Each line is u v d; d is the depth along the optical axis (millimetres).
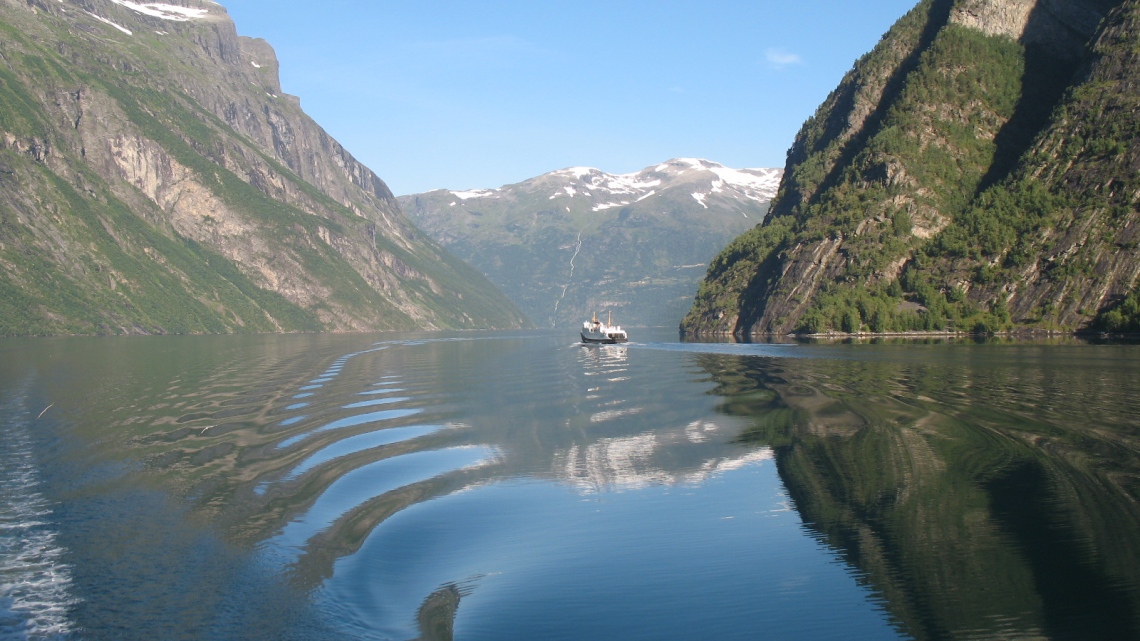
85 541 27750
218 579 24484
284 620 21766
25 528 29000
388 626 21328
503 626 21234
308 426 49375
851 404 56062
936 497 31484
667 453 41094
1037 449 39094
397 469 37875
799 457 39281
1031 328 162375
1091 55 196125
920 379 72125
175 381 76438
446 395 65062
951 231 192250
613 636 20641
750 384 71625
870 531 27938
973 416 49250
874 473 35594
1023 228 179500
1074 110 188375
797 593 23078
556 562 25656
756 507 31156
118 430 47469
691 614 21938
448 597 23172
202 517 30266
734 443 43375
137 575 24844
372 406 58250
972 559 25094
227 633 21109
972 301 177125
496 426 49469
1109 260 160750
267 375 83750
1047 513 29047
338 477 36281
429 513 30875
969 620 21281
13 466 37969
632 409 56469
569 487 34531
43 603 22969
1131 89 181250
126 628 21516
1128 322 146500
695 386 70812
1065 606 21797
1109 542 26016
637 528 28984
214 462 39094
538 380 78062
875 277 194500
